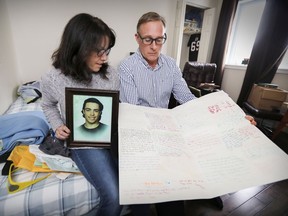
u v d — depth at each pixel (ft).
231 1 9.26
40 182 2.46
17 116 3.57
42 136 3.19
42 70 7.38
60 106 2.68
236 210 3.89
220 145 2.08
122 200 1.48
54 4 6.84
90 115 2.22
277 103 6.72
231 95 10.49
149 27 2.89
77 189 2.44
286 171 1.78
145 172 1.71
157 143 2.04
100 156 2.57
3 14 5.76
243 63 9.81
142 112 2.51
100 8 7.68
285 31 7.42
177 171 1.76
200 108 2.60
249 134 2.18
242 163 1.86
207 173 1.76
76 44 2.28
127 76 3.25
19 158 2.76
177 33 9.49
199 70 8.59
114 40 2.53
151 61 3.29
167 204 2.54
